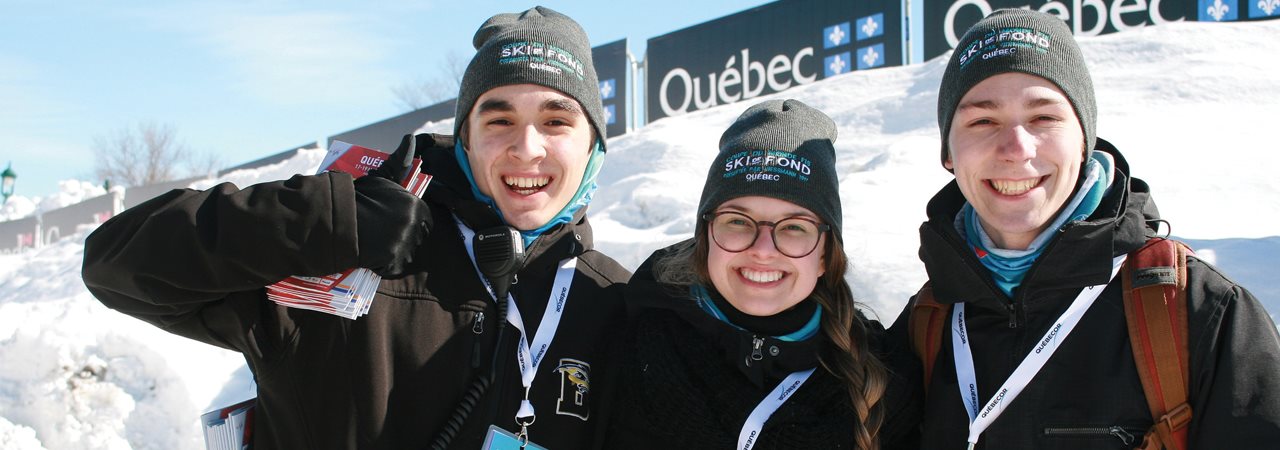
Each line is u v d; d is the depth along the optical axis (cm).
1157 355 218
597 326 266
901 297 466
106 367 531
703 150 999
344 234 208
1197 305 218
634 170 991
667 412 253
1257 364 210
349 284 217
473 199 257
